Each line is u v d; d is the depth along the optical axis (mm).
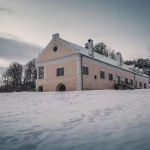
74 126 3951
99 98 10648
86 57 21406
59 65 22047
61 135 3291
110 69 27328
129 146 2449
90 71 21922
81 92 15492
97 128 3631
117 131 3277
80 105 7852
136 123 3799
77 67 19922
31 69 58188
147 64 62438
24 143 2982
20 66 57656
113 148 2426
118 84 27156
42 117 5305
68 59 21062
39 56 25078
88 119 4652
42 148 2672
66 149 2551
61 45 22094
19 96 14852
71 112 5980
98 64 24062
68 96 12992
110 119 4461
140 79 41344
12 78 55562
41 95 14953
